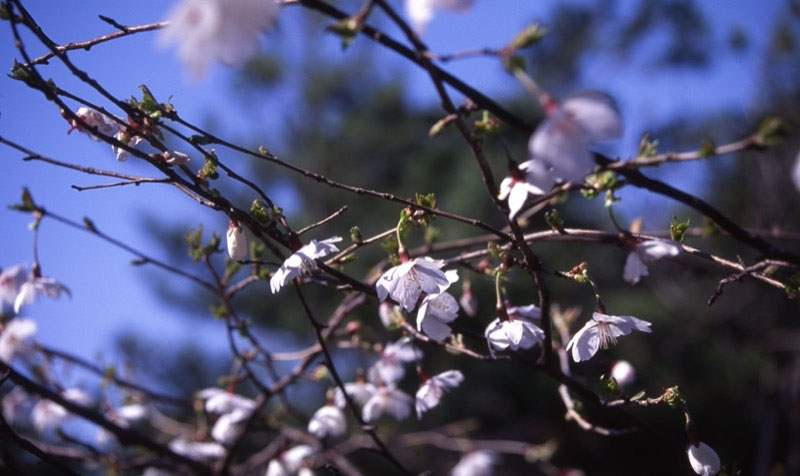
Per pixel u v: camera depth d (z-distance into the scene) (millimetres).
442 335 590
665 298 1752
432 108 2092
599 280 1777
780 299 1725
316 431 697
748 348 1761
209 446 760
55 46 555
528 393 1726
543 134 521
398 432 1613
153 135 589
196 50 497
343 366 1556
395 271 583
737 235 595
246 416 737
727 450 1796
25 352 776
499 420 1760
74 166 586
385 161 2086
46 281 666
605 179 597
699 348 1810
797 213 1506
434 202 593
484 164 564
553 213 599
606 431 629
